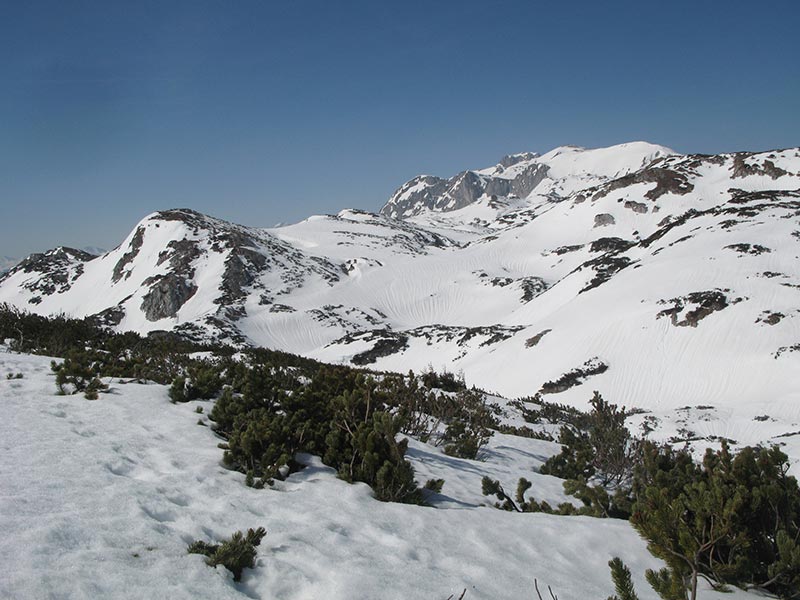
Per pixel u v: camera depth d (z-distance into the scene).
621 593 3.45
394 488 6.07
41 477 4.89
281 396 8.50
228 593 3.45
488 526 5.40
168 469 5.82
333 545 4.38
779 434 26.14
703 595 4.19
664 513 4.30
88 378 9.13
